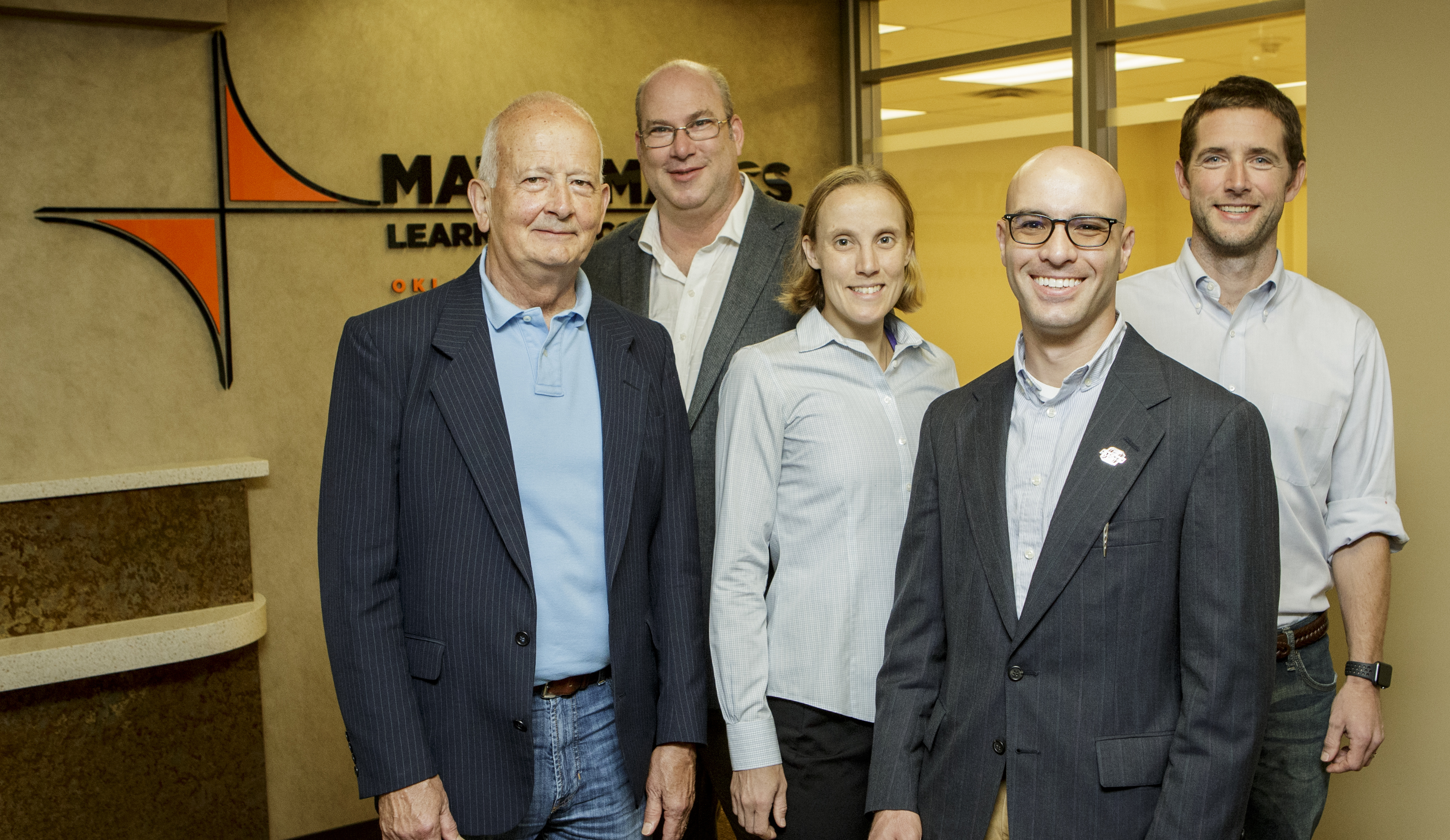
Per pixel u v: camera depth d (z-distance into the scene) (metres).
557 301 1.88
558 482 1.82
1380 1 2.70
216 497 3.71
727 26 4.84
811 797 2.00
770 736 1.96
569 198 1.75
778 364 2.06
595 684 1.89
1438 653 2.72
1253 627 1.54
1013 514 1.71
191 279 3.77
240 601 3.77
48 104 3.54
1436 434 2.68
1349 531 2.07
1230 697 1.54
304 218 3.96
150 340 3.73
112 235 3.65
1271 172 2.05
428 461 1.77
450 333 1.81
